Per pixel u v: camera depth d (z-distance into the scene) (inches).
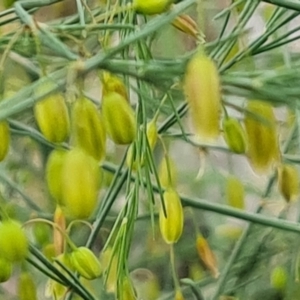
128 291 6.7
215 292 8.3
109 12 6.3
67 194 6.0
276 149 6.5
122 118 6.1
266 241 8.9
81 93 6.0
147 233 10.5
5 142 6.1
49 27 6.0
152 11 5.9
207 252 7.9
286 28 8.2
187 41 8.1
